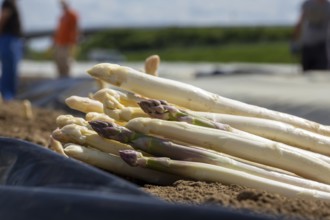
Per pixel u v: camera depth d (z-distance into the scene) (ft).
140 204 1.66
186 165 2.37
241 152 2.39
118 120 2.51
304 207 2.07
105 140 2.52
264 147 2.39
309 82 7.54
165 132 2.36
